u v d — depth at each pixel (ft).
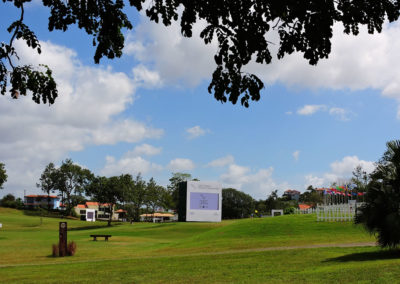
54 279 56.70
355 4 20.39
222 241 110.83
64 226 96.73
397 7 20.67
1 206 474.08
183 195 291.17
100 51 25.29
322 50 21.30
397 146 61.31
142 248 115.14
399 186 59.36
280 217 160.45
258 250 84.38
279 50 21.86
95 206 522.88
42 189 444.55
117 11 23.88
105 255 95.35
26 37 27.14
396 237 56.44
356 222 61.72
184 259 74.18
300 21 20.67
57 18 25.11
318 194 426.10
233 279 48.93
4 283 54.54
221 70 23.18
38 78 29.53
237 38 21.62
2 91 28.99
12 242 147.64
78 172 444.14
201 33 22.04
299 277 46.03
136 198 392.68
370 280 39.81
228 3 20.99
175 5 23.24
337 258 61.21
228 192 407.23
